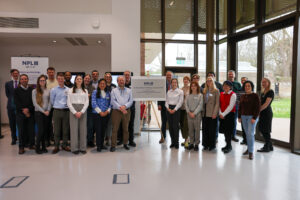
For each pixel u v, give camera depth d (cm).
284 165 375
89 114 497
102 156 428
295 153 439
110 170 354
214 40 712
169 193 276
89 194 274
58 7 601
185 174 337
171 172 345
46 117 455
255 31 556
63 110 450
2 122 807
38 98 437
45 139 486
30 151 464
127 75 511
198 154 439
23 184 303
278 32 498
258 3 541
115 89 462
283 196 268
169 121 484
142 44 691
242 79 547
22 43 779
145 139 571
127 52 605
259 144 512
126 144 475
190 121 465
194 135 475
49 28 580
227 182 308
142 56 693
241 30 613
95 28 595
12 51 807
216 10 708
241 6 613
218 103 445
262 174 336
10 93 523
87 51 835
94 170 354
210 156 426
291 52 468
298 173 340
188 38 710
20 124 445
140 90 466
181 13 705
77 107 437
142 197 266
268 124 447
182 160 402
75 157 422
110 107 466
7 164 383
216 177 326
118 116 460
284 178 321
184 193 276
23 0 589
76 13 588
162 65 697
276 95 512
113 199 262
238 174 336
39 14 577
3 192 280
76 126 441
